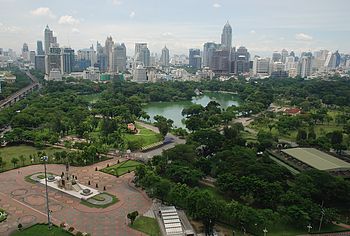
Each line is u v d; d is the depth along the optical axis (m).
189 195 176.75
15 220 173.25
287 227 169.00
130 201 199.00
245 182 195.50
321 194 190.50
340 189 190.00
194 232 164.12
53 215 179.62
